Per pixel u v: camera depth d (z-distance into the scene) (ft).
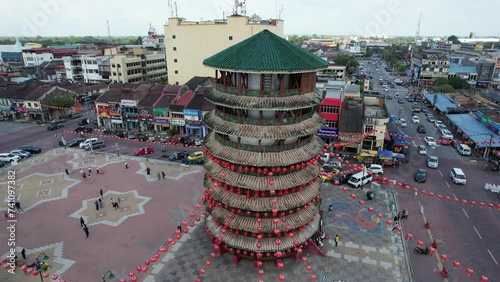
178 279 130.41
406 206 188.65
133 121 336.08
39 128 346.33
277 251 128.47
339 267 136.46
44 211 184.44
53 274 134.92
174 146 291.99
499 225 170.30
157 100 327.88
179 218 177.58
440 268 138.51
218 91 121.60
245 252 132.87
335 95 274.77
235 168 123.44
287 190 125.49
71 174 234.17
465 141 294.66
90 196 202.39
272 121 114.83
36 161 258.16
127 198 199.93
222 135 126.00
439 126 336.08
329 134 271.08
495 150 260.01
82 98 423.64
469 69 542.16
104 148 287.28
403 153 272.92
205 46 392.27
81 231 165.48
